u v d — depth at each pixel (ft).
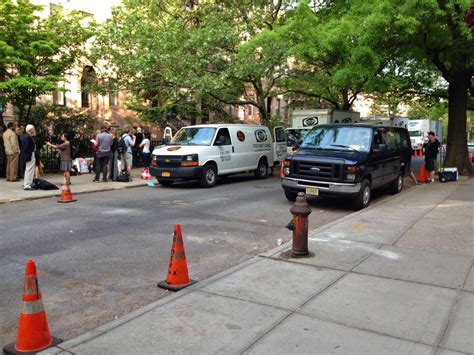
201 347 12.38
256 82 73.87
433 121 145.28
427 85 74.28
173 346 12.43
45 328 12.50
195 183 53.52
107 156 51.29
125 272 19.69
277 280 17.84
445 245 23.16
